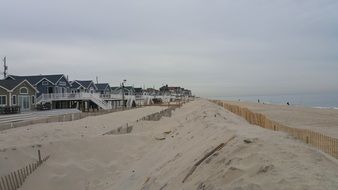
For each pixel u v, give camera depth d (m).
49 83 62.00
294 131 18.45
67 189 19.08
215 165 10.66
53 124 33.25
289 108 61.81
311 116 42.22
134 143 25.38
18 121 34.75
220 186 9.20
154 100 110.44
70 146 23.09
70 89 69.00
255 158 9.74
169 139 23.52
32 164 20.11
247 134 12.88
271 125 20.16
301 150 10.30
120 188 16.80
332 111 52.66
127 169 20.69
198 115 32.00
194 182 10.59
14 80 51.59
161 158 19.31
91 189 18.58
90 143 23.95
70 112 50.66
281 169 8.76
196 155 13.41
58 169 20.50
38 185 18.97
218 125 17.69
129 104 82.06
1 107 43.03
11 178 18.22
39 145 22.39
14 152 20.92
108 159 22.84
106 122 39.56
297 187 7.77
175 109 61.25
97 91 84.56
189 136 19.75
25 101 51.25
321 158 9.80
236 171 9.42
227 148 11.43
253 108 60.25
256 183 8.41
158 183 13.48
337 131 25.52
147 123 36.00
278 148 10.34
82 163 21.66
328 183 7.91
